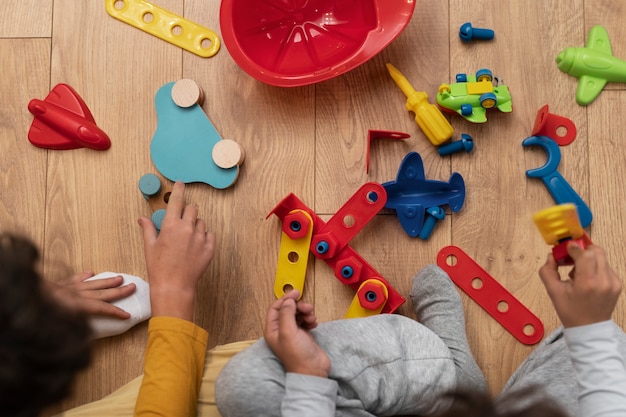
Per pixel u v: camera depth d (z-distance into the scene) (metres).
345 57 1.00
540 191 0.99
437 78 1.02
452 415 0.61
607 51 0.99
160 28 1.05
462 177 0.98
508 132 1.00
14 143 1.05
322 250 0.95
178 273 0.90
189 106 1.02
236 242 1.01
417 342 0.88
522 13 1.02
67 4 1.06
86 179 1.04
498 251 0.99
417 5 1.03
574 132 0.99
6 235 0.57
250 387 0.78
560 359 0.87
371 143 1.02
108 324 0.96
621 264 0.98
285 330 0.76
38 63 1.06
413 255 0.99
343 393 0.82
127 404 0.91
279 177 1.02
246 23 1.00
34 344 0.53
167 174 1.02
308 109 1.03
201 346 0.90
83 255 1.03
